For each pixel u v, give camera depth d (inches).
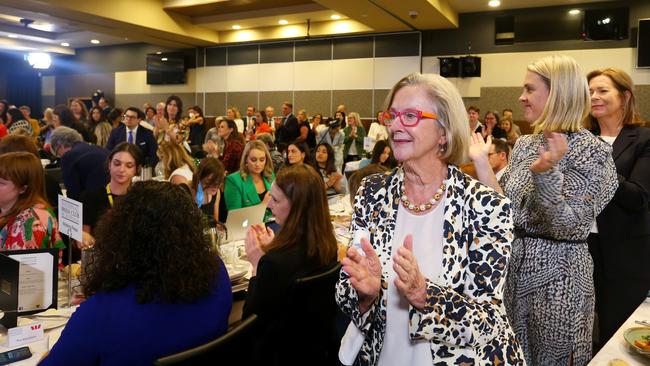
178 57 506.3
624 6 324.8
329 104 442.9
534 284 62.6
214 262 51.6
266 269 74.3
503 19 362.3
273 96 469.7
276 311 74.3
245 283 93.1
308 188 77.7
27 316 68.0
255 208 120.0
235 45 483.8
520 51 358.9
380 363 45.9
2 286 62.0
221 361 49.4
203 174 129.7
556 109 60.4
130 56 546.3
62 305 74.2
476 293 42.6
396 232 46.5
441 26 373.7
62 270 89.4
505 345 43.0
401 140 44.7
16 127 340.5
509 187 65.4
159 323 46.5
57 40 528.1
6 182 80.5
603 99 79.1
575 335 61.4
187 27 432.8
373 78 420.5
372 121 423.5
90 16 342.0
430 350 43.4
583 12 335.9
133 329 45.4
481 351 42.7
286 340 74.5
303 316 74.3
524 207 63.2
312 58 447.8
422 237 45.1
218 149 281.7
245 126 453.4
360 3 297.3
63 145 185.5
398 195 47.4
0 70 633.6
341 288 48.3
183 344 47.8
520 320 64.8
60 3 311.3
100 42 542.3
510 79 363.6
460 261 43.3
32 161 83.0
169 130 226.7
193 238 48.9
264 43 469.4
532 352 64.5
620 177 70.4
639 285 71.3
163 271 46.7
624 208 70.4
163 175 161.5
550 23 347.6
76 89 593.3
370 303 45.9
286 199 78.5
